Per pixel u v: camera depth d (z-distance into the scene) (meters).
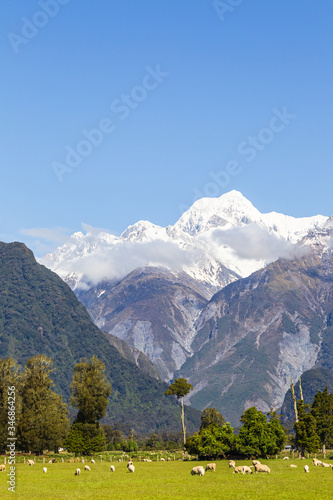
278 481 78.25
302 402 155.88
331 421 163.75
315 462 111.69
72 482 81.00
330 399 166.62
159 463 137.38
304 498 61.06
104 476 91.81
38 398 170.00
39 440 161.38
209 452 144.38
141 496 64.19
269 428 144.25
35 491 69.69
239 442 143.12
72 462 142.88
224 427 146.88
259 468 96.81
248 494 64.81
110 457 168.62
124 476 92.00
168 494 65.81
